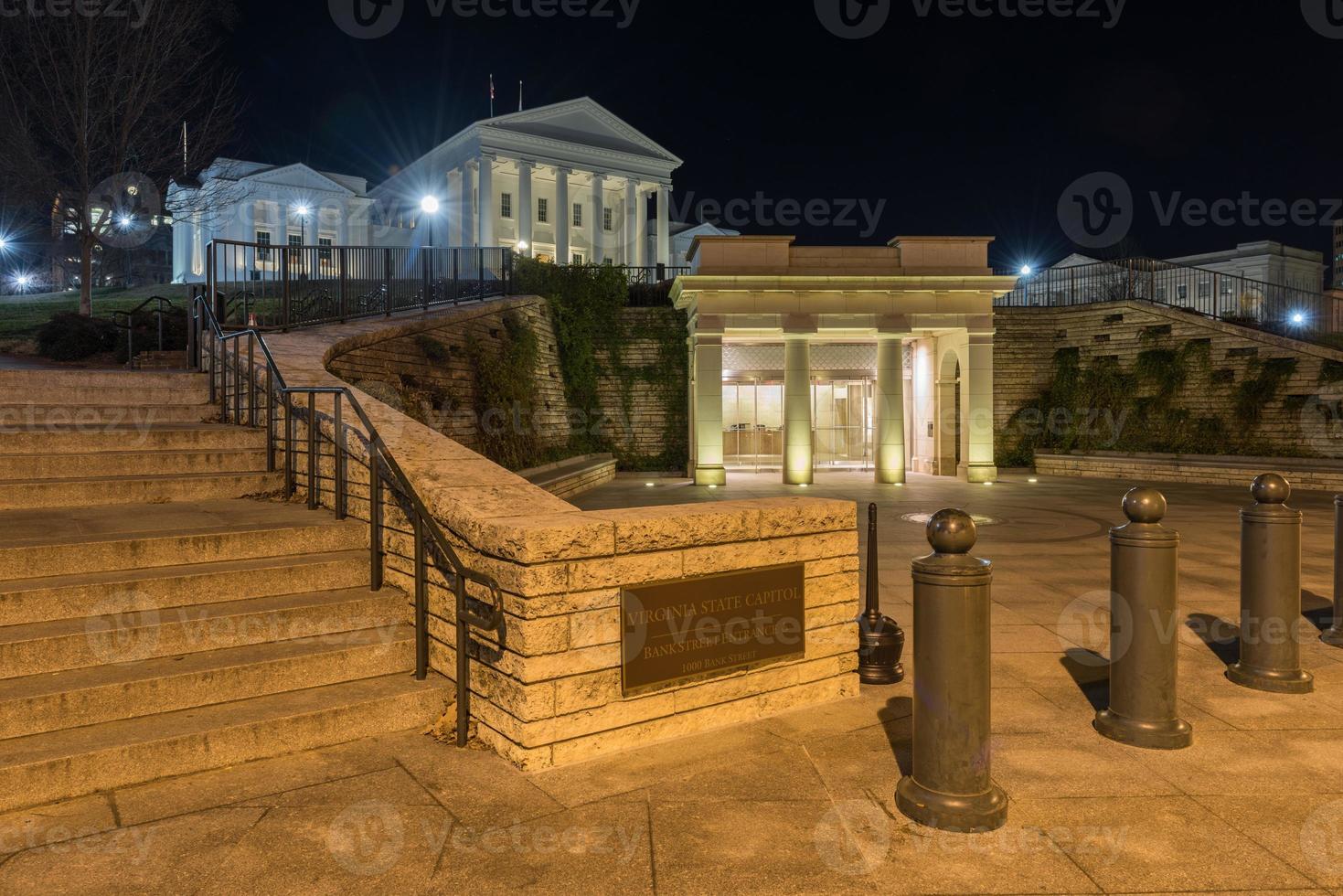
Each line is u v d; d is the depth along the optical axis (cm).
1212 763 441
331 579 557
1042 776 425
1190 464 2369
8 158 2586
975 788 373
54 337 1744
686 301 2445
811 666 536
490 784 409
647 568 461
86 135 2561
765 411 2942
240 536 562
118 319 1981
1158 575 468
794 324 2336
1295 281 5600
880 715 516
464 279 2358
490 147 6209
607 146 6844
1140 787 411
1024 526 1455
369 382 1180
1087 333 2878
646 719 463
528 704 420
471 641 467
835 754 451
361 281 1723
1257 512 579
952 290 2364
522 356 2120
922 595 382
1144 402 2680
